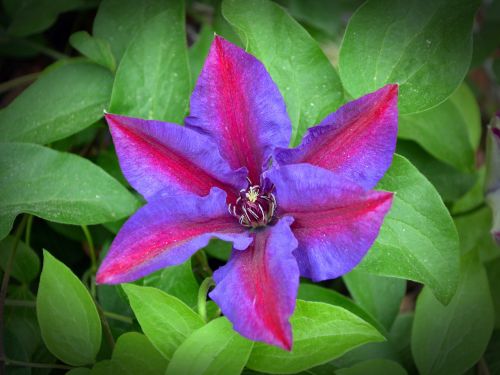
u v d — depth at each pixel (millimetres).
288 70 260
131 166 209
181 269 258
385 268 236
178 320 221
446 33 260
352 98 273
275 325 175
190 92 264
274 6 264
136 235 196
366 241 181
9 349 264
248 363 220
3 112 284
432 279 234
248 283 194
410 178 244
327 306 217
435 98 257
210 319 243
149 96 264
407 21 264
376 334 215
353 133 207
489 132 280
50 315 230
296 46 261
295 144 256
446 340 256
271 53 260
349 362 260
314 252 196
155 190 211
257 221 219
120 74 262
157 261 195
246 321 182
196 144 211
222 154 223
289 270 184
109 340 260
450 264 236
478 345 253
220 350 211
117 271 190
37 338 284
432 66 260
